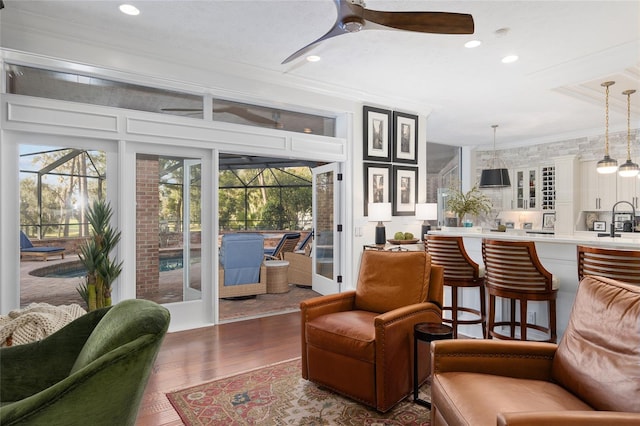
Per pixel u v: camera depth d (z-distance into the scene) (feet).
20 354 5.48
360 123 16.19
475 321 10.96
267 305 15.81
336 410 7.57
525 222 25.38
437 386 5.46
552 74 13.60
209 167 13.09
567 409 4.63
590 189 22.36
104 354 4.26
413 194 17.80
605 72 12.55
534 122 20.68
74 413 3.80
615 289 5.29
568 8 9.31
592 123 20.76
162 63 11.77
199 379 8.95
